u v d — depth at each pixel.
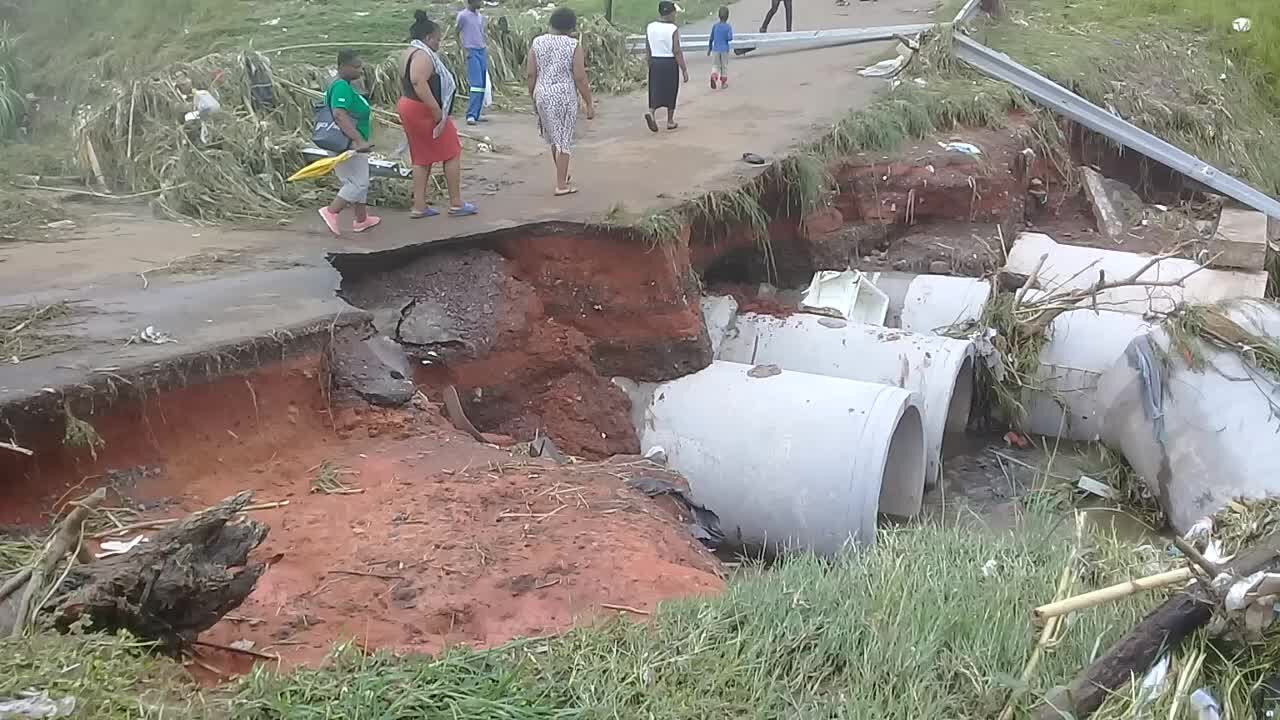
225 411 6.84
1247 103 21.53
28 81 16.58
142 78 12.56
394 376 7.95
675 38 13.06
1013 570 5.52
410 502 6.63
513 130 14.27
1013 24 21.05
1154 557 5.88
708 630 4.79
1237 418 9.44
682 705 4.26
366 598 5.58
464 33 14.48
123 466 6.36
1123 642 4.56
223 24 18.25
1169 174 17.61
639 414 9.85
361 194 9.61
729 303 11.21
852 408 9.24
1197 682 4.51
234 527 5.02
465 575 5.82
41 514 6.00
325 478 6.88
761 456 9.19
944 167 13.23
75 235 9.68
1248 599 4.46
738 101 15.12
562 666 4.52
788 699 4.37
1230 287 12.39
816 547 9.05
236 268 8.66
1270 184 19.31
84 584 4.66
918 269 12.71
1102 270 12.02
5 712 3.68
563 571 5.92
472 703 4.14
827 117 13.75
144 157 11.33
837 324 10.97
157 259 8.86
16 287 8.00
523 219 9.88
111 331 7.03
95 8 18.75
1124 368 10.43
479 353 9.34
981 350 11.46
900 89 14.84
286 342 7.18
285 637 5.21
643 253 9.70
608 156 12.31
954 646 4.75
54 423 6.06
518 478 7.18
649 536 6.63
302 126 12.91
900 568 5.48
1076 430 11.52
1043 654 4.68
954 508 10.40
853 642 4.70
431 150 9.79
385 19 18.77
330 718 4.04
